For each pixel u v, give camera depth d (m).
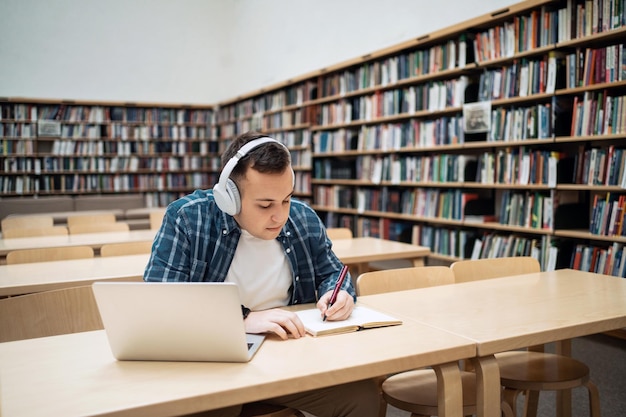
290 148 7.33
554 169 3.68
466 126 4.39
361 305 1.62
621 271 3.32
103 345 1.30
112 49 9.34
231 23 10.04
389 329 1.38
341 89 6.13
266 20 8.60
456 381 1.25
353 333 1.34
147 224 6.60
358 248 3.27
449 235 4.73
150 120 9.55
